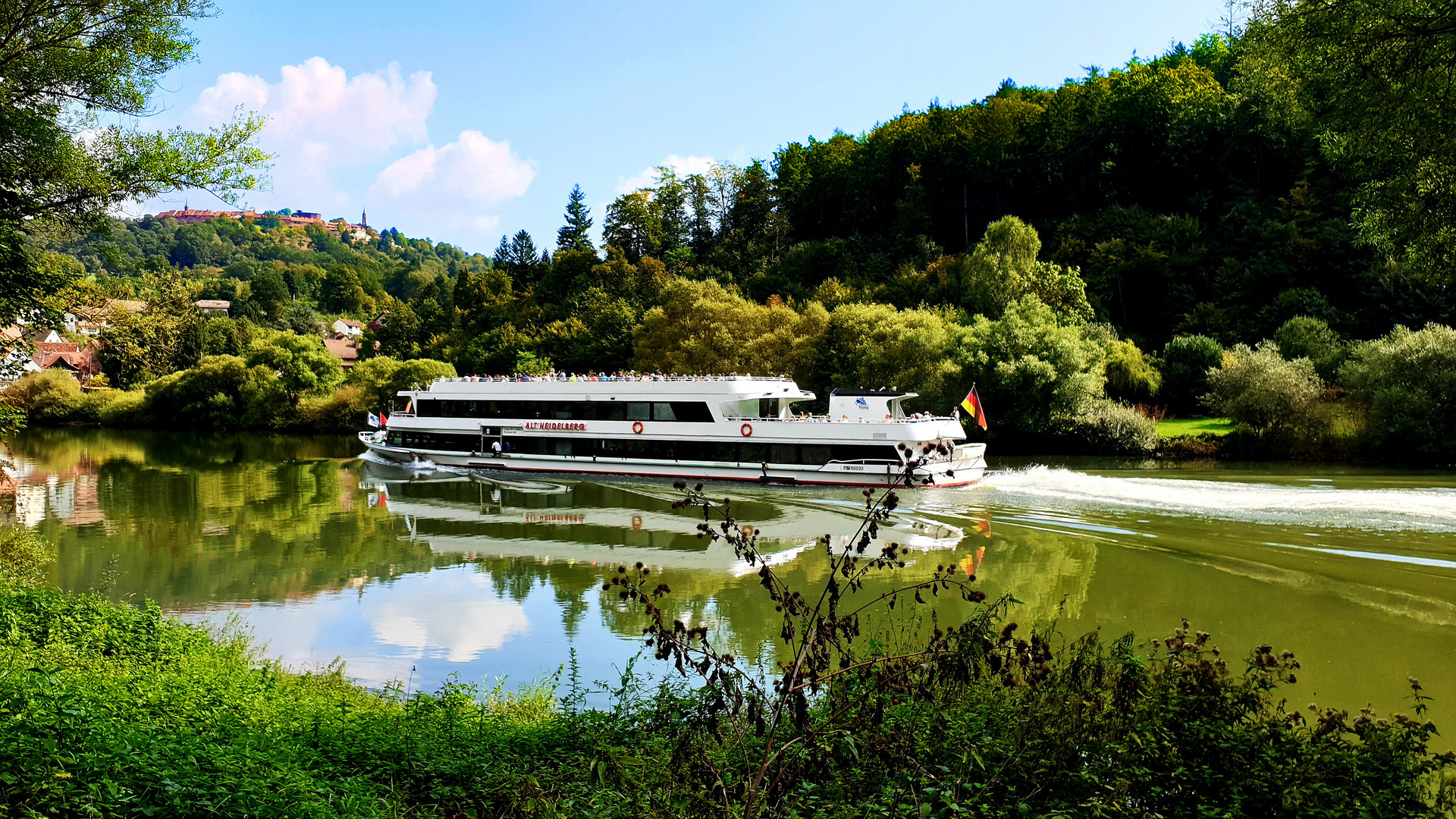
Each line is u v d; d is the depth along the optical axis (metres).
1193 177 85.31
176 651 14.69
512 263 130.38
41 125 18.45
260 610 19.95
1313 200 69.00
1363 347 43.50
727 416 37.50
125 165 19.56
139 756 7.82
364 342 126.00
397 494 37.03
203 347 99.75
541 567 23.70
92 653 13.57
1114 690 8.82
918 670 8.73
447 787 8.76
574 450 41.12
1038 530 25.12
